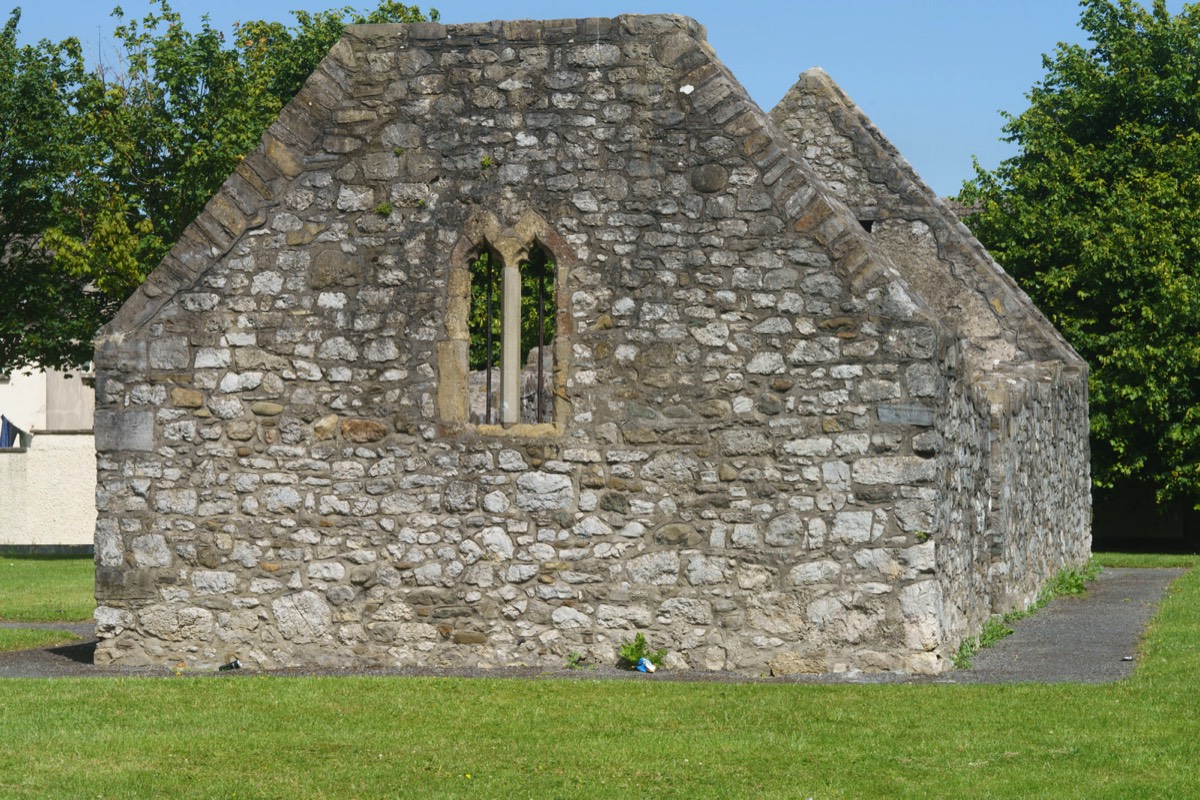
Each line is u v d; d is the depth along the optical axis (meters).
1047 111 33.88
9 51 33.44
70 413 45.44
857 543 13.20
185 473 14.12
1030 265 31.61
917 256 20.55
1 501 38.09
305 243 14.14
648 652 13.53
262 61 33.75
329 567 13.96
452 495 13.88
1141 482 32.31
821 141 20.62
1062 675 13.00
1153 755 9.92
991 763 9.85
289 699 11.96
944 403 13.50
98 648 14.17
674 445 13.59
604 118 13.81
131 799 9.20
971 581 14.74
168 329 14.18
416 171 14.05
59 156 32.94
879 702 11.67
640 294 13.69
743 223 13.55
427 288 13.99
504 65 13.98
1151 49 33.47
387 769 9.80
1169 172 31.31
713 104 13.66
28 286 33.72
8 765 9.93
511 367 13.97
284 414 14.07
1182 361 29.27
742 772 9.68
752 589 13.38
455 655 13.80
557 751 10.22
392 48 14.15
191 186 31.38
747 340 13.50
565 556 13.70
